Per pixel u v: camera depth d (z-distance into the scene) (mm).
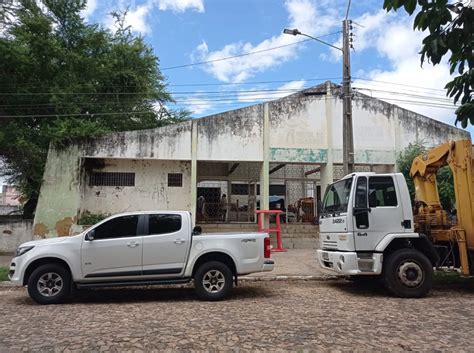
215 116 19375
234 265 8969
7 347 5430
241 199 22641
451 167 9797
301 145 19781
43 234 17922
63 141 18469
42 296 8438
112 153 18688
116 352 5234
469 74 4887
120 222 8859
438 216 10203
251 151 19422
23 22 20125
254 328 6277
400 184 9289
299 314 7277
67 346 5441
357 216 9062
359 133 19953
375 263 8922
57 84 20656
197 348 5359
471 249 9359
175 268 8727
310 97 20125
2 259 15914
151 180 20000
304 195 23109
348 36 13703
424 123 20562
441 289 10008
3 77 19391
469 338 5789
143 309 7832
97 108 22141
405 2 4168
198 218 21266
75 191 18344
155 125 25062
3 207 41031
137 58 23969
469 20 4188
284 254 16609
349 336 5859
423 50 4359
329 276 11641
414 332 6070
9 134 18438
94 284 8594
